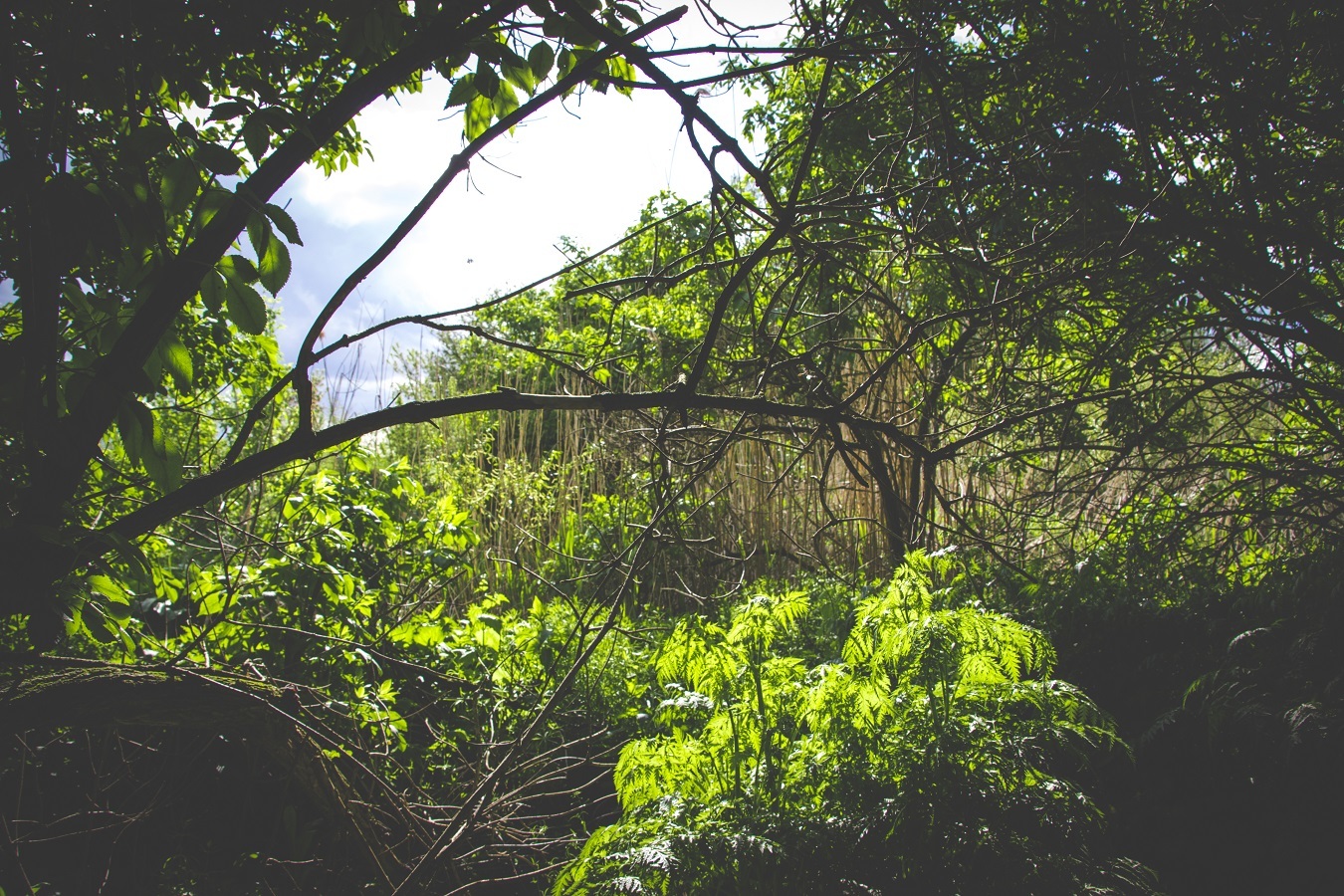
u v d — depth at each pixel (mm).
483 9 2023
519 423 10195
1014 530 5324
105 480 2430
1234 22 3711
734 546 7102
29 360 1512
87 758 3336
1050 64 3525
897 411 5598
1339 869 3295
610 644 4871
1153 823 3750
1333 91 3885
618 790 2924
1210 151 4312
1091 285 3463
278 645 3715
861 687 2852
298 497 4301
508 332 12188
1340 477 4645
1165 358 4887
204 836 3400
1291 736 3379
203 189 1649
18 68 1781
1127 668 4375
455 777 3977
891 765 2748
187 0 1868
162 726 2133
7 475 1808
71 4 1612
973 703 2922
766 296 4191
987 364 4887
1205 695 3812
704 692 3107
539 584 7527
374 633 4246
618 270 8469
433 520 4844
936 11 3008
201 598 3578
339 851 3365
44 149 1525
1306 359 5023
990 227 4094
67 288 1790
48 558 1605
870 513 6824
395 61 1902
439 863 2705
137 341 1659
